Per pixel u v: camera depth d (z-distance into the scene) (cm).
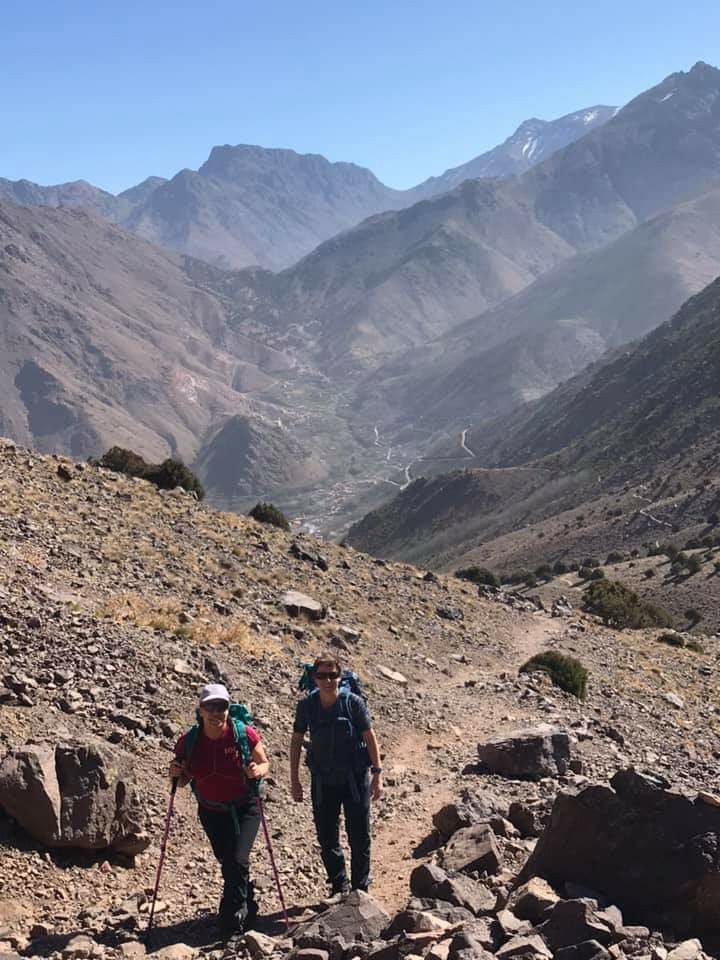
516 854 1051
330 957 736
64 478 3138
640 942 684
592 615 5303
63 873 971
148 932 871
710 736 2709
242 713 900
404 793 1458
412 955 677
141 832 1059
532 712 2245
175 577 2462
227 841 879
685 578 14038
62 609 1712
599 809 811
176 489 3741
